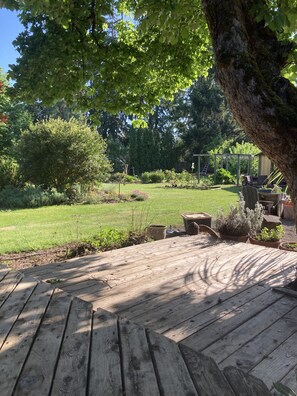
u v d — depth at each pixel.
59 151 13.01
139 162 36.25
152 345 1.28
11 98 4.66
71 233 6.67
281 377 1.69
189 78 5.91
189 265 3.71
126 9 5.48
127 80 5.32
